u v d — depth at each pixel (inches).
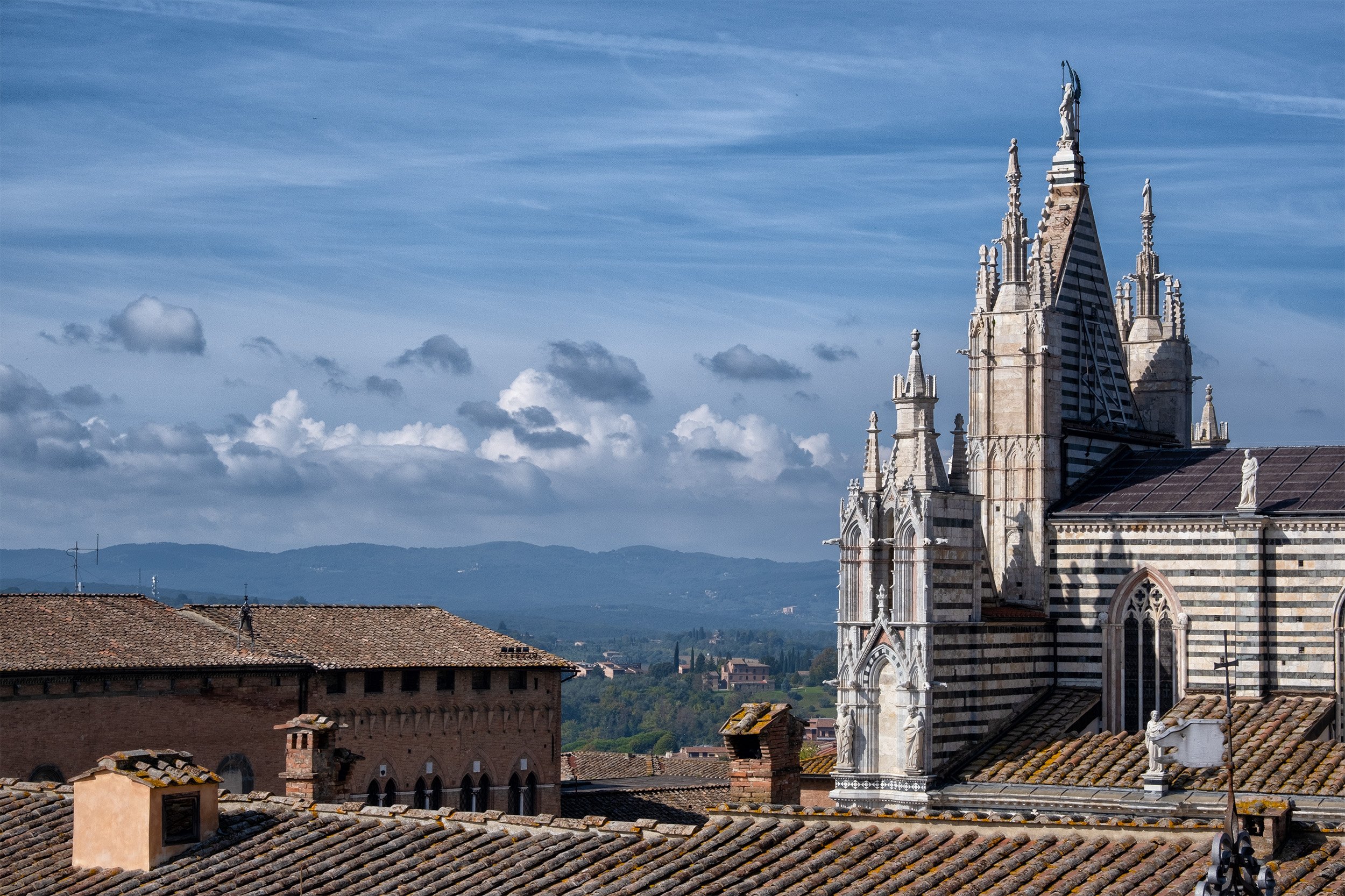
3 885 1936.5
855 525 2906.0
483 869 1836.9
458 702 5182.1
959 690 2925.7
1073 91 3432.6
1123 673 3073.3
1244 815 1632.6
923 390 2982.3
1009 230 3240.7
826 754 3722.9
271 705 4734.3
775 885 1705.2
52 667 4244.6
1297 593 2918.3
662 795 5413.4
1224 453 3230.8
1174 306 3590.1
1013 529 3161.9
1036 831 1785.2
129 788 1951.3
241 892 1825.8
